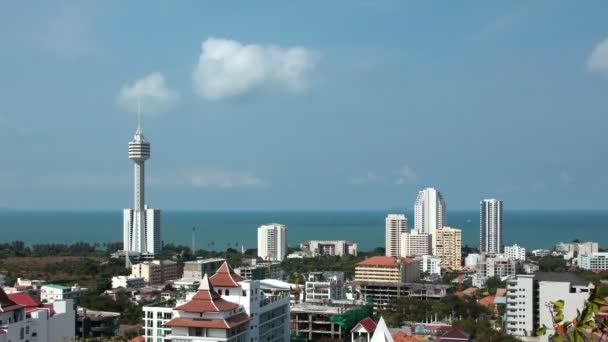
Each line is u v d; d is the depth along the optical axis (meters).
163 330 199.50
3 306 166.25
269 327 197.88
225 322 165.25
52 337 187.38
